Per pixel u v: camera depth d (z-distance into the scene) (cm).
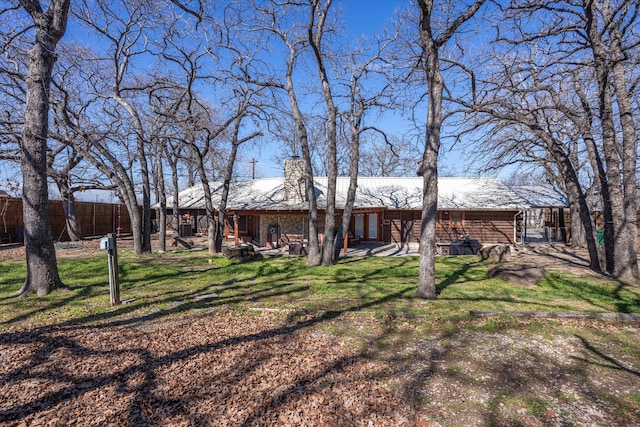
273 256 1576
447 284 946
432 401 362
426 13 791
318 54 1199
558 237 2272
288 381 401
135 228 1531
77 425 323
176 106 1493
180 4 791
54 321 607
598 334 557
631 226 1020
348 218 1438
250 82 1386
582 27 1091
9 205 1856
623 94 1033
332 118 1270
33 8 752
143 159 1587
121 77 1422
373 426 321
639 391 384
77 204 2311
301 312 664
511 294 821
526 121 1176
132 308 690
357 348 497
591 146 1177
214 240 1577
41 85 762
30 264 783
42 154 779
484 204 2075
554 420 330
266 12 1229
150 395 372
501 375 419
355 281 983
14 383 398
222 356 468
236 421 328
